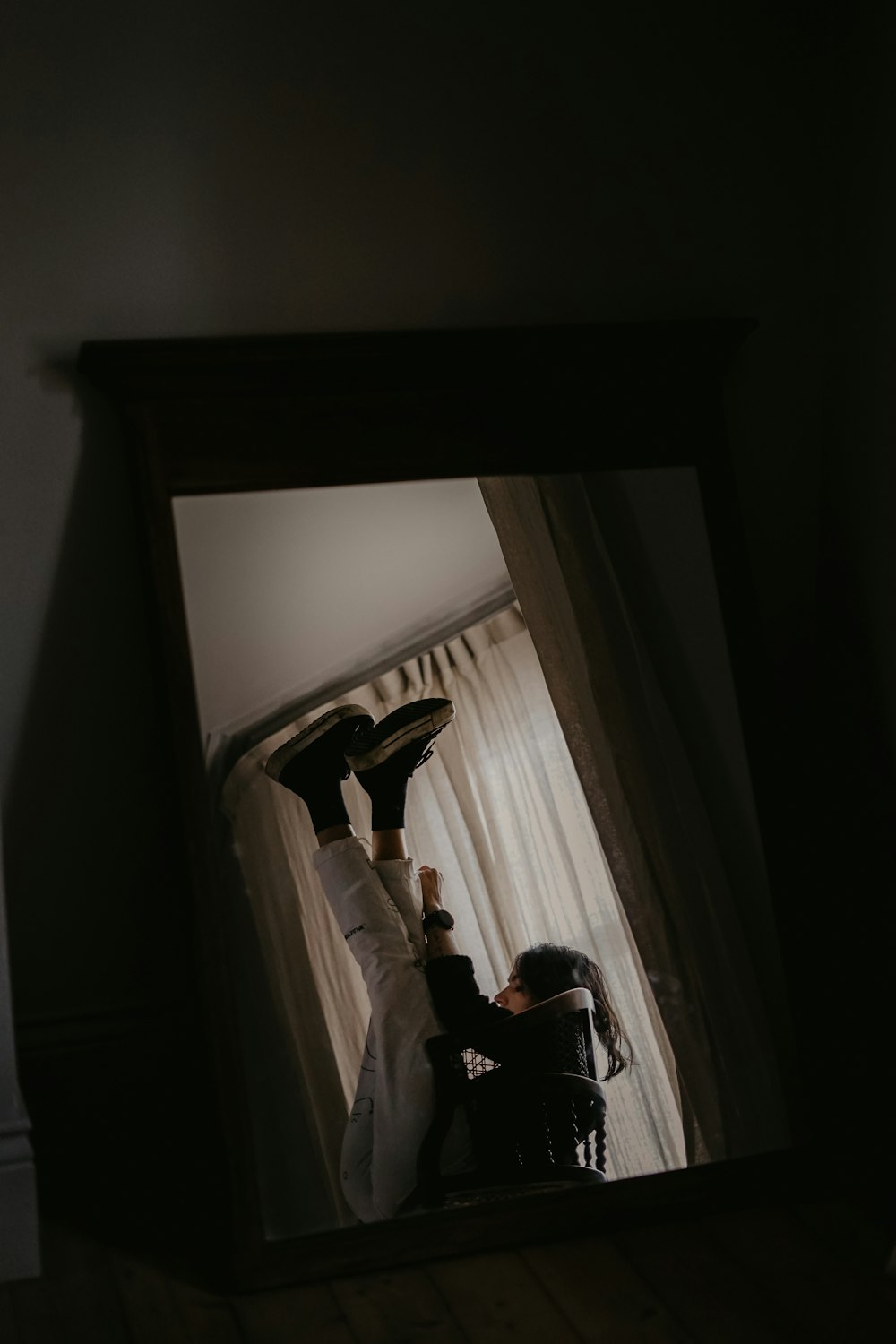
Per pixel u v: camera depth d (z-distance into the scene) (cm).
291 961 206
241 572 215
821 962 230
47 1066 228
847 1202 213
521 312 236
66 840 226
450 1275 195
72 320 212
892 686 235
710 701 235
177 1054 235
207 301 219
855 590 246
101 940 232
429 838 217
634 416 239
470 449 229
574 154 238
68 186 212
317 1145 201
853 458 245
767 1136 221
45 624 217
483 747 222
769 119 246
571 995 217
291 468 220
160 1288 193
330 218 225
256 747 212
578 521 234
